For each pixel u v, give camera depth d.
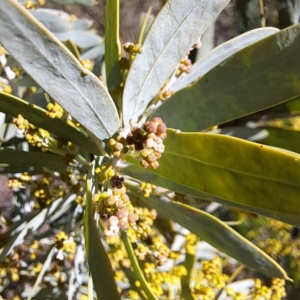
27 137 0.17
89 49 0.26
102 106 0.14
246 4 0.24
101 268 0.15
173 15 0.15
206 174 0.13
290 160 0.12
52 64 0.12
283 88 0.15
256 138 0.22
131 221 0.15
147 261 0.23
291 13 0.24
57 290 0.24
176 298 0.23
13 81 0.20
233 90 0.16
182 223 0.21
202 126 0.17
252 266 0.20
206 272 0.23
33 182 0.22
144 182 0.18
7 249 0.20
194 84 0.17
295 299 0.30
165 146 0.14
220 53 0.20
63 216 0.27
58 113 0.16
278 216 0.16
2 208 0.33
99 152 0.17
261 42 0.14
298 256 0.32
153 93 0.17
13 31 0.11
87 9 0.35
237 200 0.13
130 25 0.34
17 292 0.24
